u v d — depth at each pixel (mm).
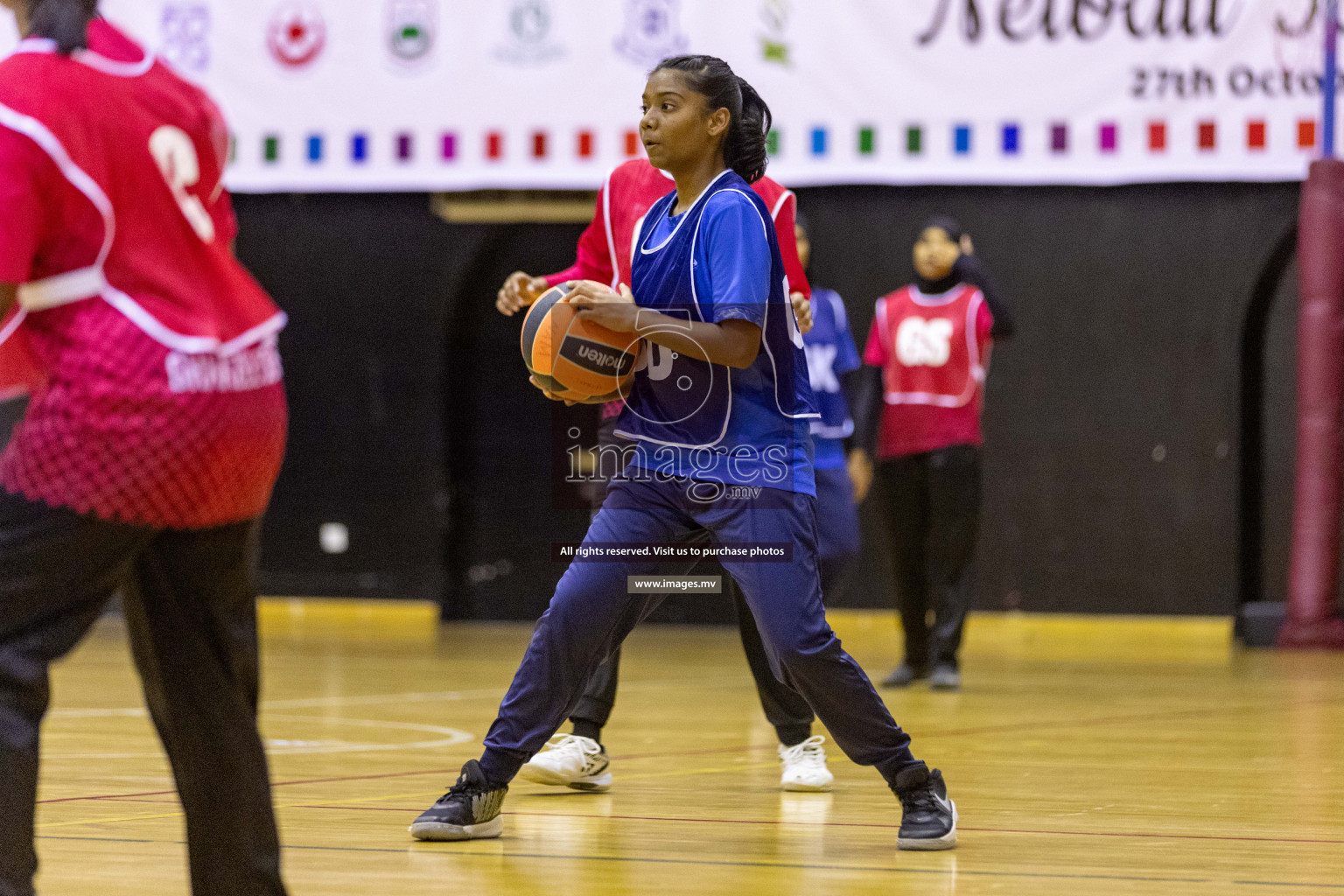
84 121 5363
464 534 30703
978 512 18859
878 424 19266
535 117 27531
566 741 10500
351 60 27922
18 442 5445
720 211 7984
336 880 7445
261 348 5809
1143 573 27875
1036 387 28234
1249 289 27422
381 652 23531
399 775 11102
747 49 27031
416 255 30047
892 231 28422
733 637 27594
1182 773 11477
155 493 5461
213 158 5777
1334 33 25578
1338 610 26375
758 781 11109
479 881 7469
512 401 30547
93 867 7719
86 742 13039
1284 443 27844
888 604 28422
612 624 8461
